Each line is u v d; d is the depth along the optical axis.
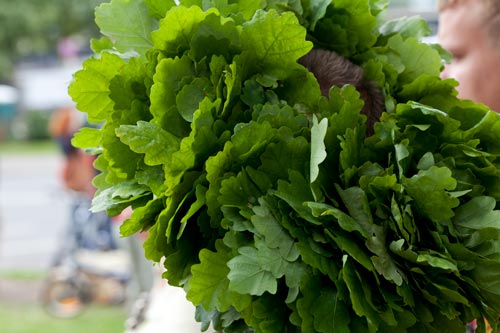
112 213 1.31
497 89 1.65
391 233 1.24
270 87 1.32
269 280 1.19
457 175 1.28
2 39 19.23
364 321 1.21
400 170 1.24
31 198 11.16
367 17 1.41
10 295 6.04
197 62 1.29
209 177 1.22
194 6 1.27
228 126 1.26
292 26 1.29
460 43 1.67
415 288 1.23
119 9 1.35
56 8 18.16
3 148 19.00
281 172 1.24
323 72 1.37
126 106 1.31
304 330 1.19
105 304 5.43
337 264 1.22
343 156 1.24
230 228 1.22
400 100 1.41
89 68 1.33
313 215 1.20
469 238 1.25
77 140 1.38
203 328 1.26
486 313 1.24
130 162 1.29
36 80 20.44
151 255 1.26
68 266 5.40
